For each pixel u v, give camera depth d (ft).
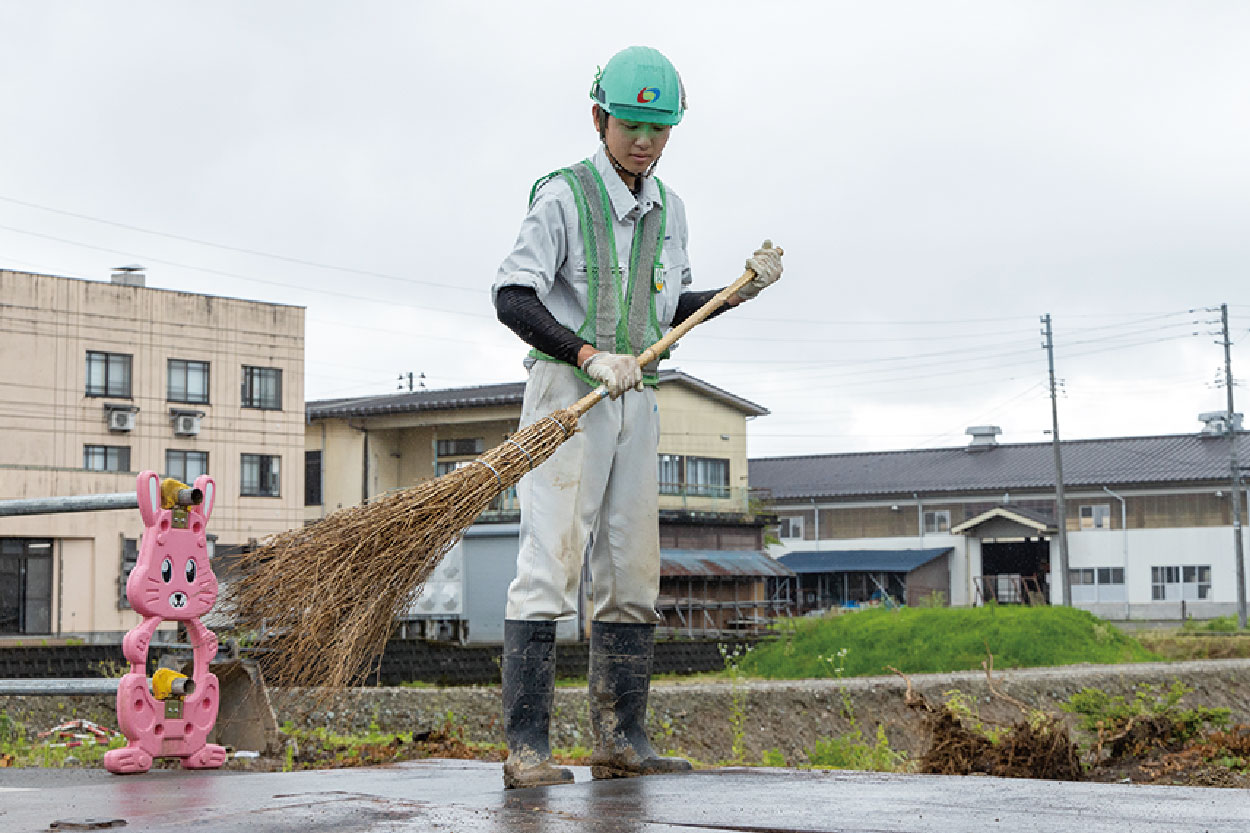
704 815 8.90
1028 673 89.51
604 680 12.80
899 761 33.50
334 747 26.48
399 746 26.76
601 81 12.30
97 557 103.09
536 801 9.91
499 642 98.68
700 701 69.36
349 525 11.03
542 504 12.01
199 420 116.88
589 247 12.25
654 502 12.73
